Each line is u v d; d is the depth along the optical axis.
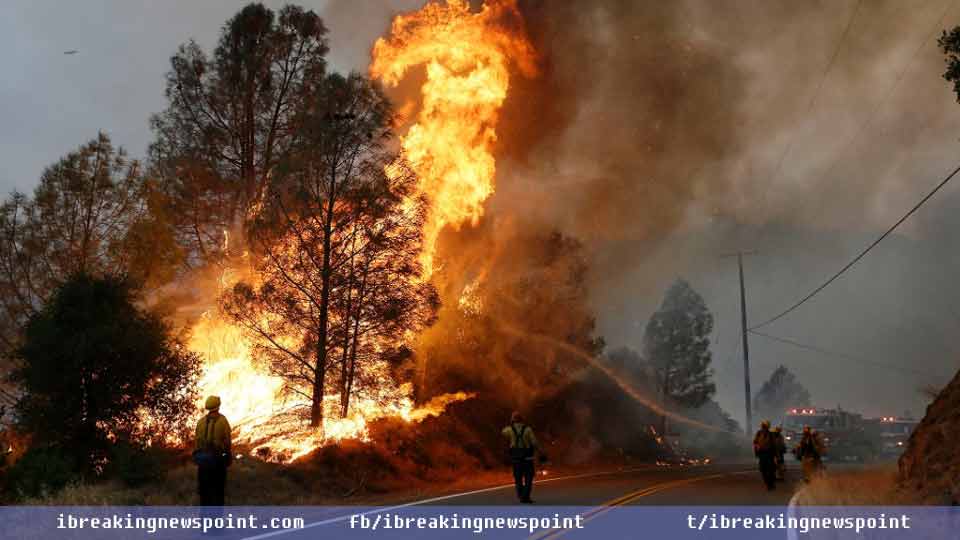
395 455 24.73
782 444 23.22
